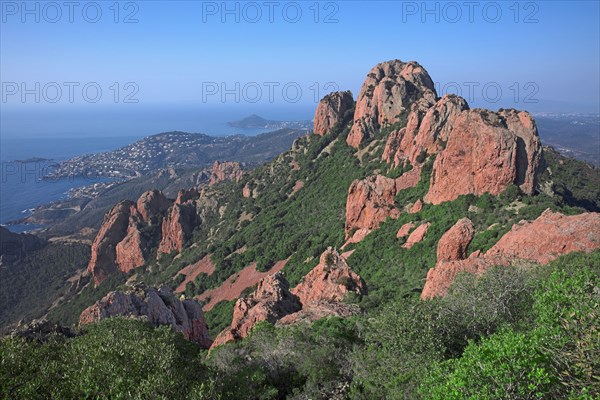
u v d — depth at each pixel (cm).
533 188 7281
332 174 13350
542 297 2083
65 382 2211
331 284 5809
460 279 3350
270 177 15725
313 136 16000
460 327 2833
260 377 3012
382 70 15162
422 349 2616
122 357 2417
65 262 17938
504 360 1798
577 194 9762
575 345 1798
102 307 5300
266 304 5434
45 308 15100
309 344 3453
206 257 13050
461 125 7706
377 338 2989
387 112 13238
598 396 1541
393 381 2477
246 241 12544
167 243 15012
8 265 17725
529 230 4994
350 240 9219
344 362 3131
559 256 4362
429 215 7838
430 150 9794
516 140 7194
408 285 6234
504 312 2939
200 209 16050
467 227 5969
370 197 9281
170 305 5959
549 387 1727
